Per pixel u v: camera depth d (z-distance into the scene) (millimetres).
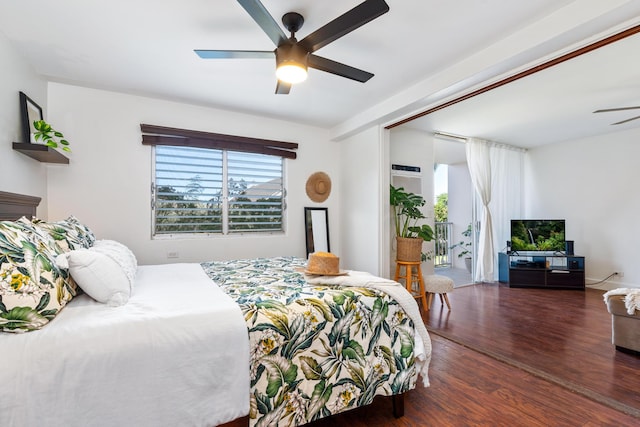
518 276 4773
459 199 6633
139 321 1191
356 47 2252
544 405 1766
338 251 4469
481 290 4598
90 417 1027
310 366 1423
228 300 1497
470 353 2441
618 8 1580
